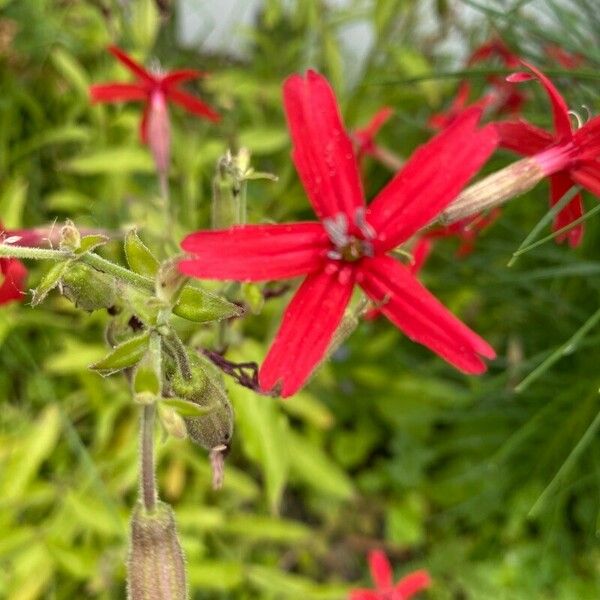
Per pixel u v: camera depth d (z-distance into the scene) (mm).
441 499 258
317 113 90
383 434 273
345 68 304
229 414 102
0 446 208
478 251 248
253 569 204
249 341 173
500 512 254
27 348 219
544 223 112
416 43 280
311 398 227
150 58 237
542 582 241
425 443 267
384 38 236
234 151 228
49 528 193
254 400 176
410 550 258
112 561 195
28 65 262
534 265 239
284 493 265
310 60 288
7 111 245
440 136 89
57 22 253
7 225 195
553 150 104
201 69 299
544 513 243
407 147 265
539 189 235
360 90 237
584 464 242
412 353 271
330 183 91
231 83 265
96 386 210
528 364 221
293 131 90
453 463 262
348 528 259
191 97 161
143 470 95
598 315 143
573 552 251
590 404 226
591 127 102
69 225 101
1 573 191
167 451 213
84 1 237
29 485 198
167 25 252
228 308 99
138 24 235
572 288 230
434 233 127
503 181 104
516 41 199
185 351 99
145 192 246
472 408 254
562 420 239
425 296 88
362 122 254
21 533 191
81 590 214
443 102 274
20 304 213
